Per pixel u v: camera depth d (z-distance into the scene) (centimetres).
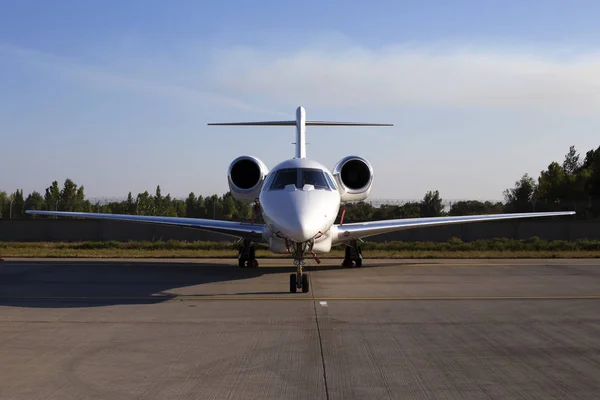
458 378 601
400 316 952
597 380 594
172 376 607
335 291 1274
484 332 823
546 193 5812
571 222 3744
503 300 1132
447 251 2723
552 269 1789
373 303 1095
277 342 759
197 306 1062
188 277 1583
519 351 713
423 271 1750
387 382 588
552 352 708
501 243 2933
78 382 588
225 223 1788
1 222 3934
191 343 754
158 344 749
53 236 3938
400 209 4509
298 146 1995
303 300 1138
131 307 1052
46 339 778
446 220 1809
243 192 1761
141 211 6981
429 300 1134
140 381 591
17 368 637
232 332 823
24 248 2852
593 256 2367
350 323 890
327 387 571
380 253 2539
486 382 588
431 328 852
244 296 1197
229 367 641
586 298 1159
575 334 811
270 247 1476
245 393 554
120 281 1482
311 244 1372
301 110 2042
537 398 540
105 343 754
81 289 1319
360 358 678
